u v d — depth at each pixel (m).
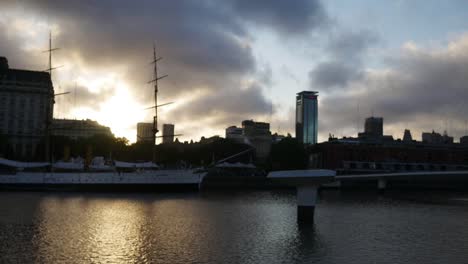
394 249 33.03
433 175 101.88
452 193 123.75
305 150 181.88
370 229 43.66
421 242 36.31
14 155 171.88
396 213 61.31
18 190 100.50
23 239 34.16
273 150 167.62
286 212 58.34
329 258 29.45
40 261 27.11
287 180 47.41
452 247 34.16
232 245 33.41
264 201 79.62
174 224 44.69
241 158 186.50
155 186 102.06
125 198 80.81
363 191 131.25
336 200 88.81
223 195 96.12
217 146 185.12
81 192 97.88
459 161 179.50
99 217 49.44
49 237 35.34
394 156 175.75
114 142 175.50
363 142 177.62
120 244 33.03
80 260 27.61
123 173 101.38
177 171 104.62
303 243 34.78
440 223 49.75
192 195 93.81
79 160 120.88
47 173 101.12
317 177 46.12
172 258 28.62
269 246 33.25
